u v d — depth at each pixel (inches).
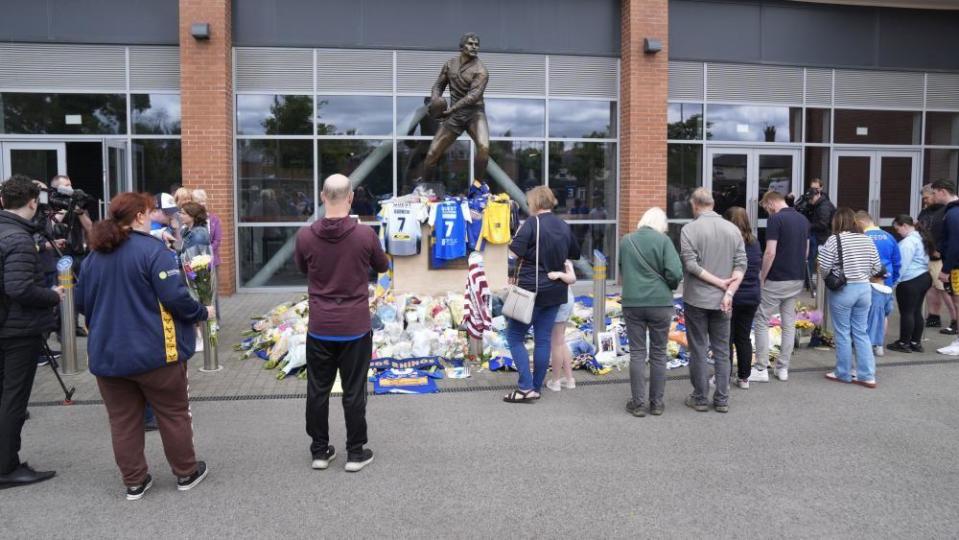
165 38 473.7
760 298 256.8
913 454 201.8
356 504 169.2
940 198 350.9
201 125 462.3
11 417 179.0
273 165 491.5
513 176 516.4
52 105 471.2
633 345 235.6
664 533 154.9
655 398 236.1
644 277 231.9
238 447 207.9
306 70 489.1
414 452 202.7
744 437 215.5
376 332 302.5
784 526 158.4
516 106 514.0
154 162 479.8
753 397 258.7
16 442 181.2
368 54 493.4
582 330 338.0
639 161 510.0
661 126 511.8
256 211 491.8
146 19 472.1
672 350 310.3
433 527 157.6
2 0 462.3
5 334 175.2
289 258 495.8
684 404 249.8
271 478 184.9
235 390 266.5
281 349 301.0
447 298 348.5
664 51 508.4
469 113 374.3
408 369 284.4
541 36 512.4
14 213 179.5
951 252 332.8
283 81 488.1
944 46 573.3
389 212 364.2
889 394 262.5
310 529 156.8
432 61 499.2
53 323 187.3
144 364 162.2
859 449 205.5
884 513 164.9
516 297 238.2
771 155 550.9
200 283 283.6
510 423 228.1
